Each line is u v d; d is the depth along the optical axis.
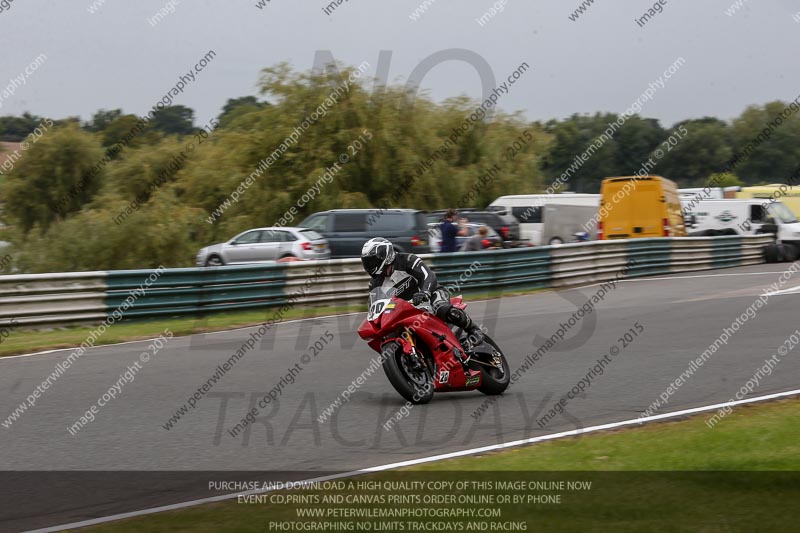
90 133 140.00
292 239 85.12
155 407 30.36
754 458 21.41
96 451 24.53
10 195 135.12
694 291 69.12
